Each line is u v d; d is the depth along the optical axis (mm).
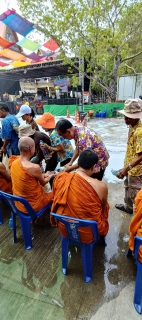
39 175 1940
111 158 4680
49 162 2848
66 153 2824
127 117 1960
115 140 6352
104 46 10281
